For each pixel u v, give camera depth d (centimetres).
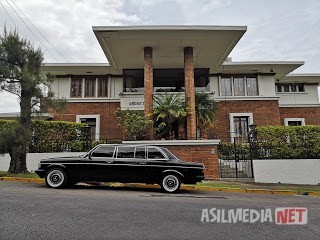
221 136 2211
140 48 1748
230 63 2198
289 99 2541
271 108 2278
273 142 1509
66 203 741
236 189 1161
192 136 1599
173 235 523
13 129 1274
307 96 2567
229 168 1603
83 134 1605
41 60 1367
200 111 1792
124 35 1587
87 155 1046
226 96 2283
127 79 2091
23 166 1318
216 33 1584
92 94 2320
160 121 1638
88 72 2294
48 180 1020
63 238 486
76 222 579
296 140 1502
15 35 1327
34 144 1540
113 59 1909
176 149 1434
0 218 591
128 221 599
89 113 2264
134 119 1523
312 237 540
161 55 1844
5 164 1495
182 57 1884
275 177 1448
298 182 1438
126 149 1052
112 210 685
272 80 2356
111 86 2320
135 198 861
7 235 493
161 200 845
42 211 652
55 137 1576
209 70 2164
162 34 1585
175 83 2092
